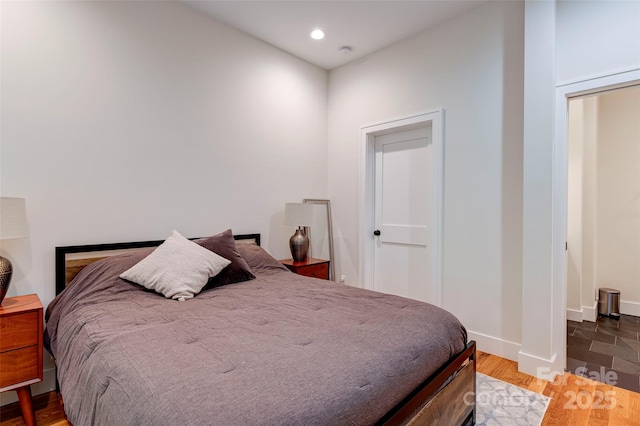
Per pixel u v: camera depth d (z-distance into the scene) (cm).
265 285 226
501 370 237
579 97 224
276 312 168
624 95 372
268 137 338
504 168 258
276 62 344
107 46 235
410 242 333
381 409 111
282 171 351
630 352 268
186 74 277
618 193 374
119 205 240
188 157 279
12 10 199
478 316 272
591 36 212
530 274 231
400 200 343
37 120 207
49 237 211
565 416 184
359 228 363
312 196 380
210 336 134
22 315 168
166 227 265
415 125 319
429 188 319
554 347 228
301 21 296
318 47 342
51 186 212
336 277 388
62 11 216
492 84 264
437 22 295
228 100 305
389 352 126
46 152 210
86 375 126
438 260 294
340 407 97
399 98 327
